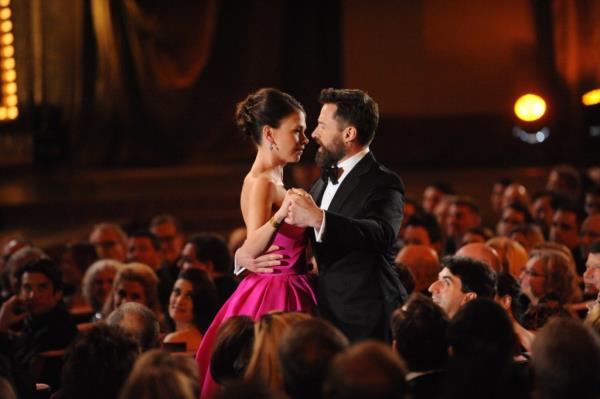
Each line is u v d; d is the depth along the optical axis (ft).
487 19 138.10
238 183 123.85
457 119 138.31
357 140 34.06
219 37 138.92
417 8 138.92
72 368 28.32
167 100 138.92
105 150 138.92
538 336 24.57
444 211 81.10
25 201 114.73
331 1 138.31
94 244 69.72
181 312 44.52
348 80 139.54
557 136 134.41
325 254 33.94
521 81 137.49
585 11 133.39
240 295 35.04
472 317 26.61
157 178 127.44
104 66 138.62
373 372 21.59
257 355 27.84
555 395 24.00
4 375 31.01
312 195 35.63
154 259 65.46
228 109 139.03
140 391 23.76
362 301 33.30
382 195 33.45
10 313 48.96
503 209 84.02
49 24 138.51
